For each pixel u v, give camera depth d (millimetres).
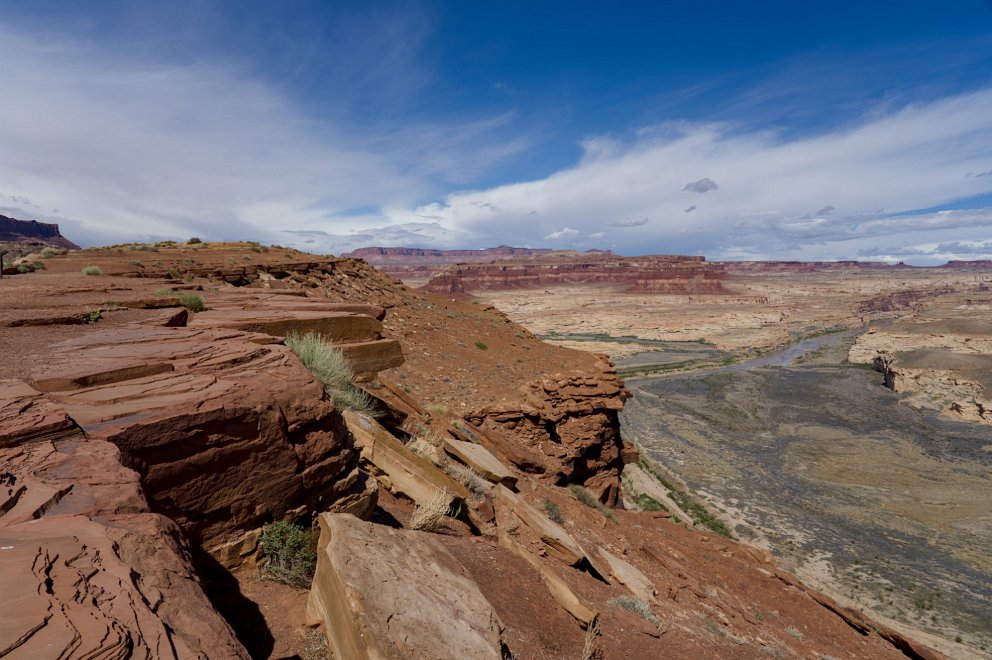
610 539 13898
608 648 6996
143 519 3031
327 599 4000
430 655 3457
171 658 2086
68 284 14672
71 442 3602
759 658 9477
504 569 7750
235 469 4492
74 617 2045
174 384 4844
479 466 12391
